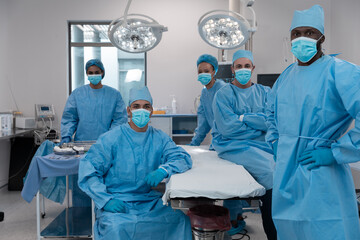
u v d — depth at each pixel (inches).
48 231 95.1
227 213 69.4
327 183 50.1
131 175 72.1
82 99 109.5
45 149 101.8
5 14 174.1
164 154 75.2
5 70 175.5
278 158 55.9
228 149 82.9
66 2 177.2
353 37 142.1
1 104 173.3
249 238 100.0
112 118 114.0
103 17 178.7
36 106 165.3
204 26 88.0
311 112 51.9
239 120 82.0
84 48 193.3
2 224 113.5
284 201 54.3
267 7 177.0
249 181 62.2
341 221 49.4
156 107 183.8
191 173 69.1
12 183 159.6
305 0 175.8
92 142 106.0
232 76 147.8
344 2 152.8
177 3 181.0
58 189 114.8
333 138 52.3
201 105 114.5
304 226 51.0
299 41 53.0
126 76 198.2
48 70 177.6
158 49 182.5
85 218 105.1
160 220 64.1
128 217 63.7
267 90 89.1
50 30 177.2
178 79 183.5
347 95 47.8
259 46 177.8
